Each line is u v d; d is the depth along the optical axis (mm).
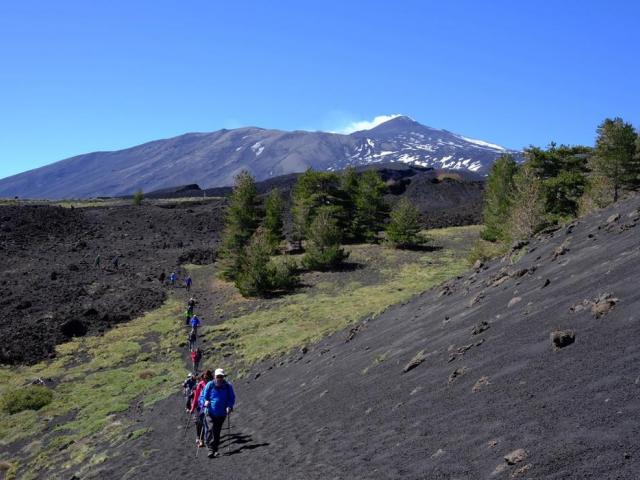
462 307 16234
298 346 27703
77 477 14883
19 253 65938
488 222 56188
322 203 70812
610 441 4957
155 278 57812
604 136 42938
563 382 6855
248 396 19109
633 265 10367
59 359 34906
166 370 30828
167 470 12289
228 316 43125
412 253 61375
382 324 21734
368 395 11336
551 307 10602
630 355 6617
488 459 5781
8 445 21422
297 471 8547
